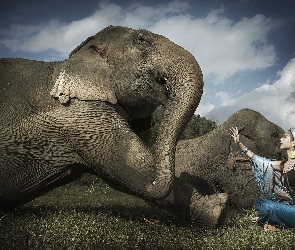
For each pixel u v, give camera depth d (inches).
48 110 217.0
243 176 304.7
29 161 219.6
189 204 207.9
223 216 207.9
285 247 168.2
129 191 215.0
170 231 198.8
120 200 331.3
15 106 219.6
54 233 183.6
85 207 276.4
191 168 306.2
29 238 180.1
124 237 182.9
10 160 218.2
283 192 210.1
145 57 217.9
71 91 214.1
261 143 322.7
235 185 302.8
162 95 219.3
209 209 205.9
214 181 304.2
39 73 228.7
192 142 325.1
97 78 217.8
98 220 207.9
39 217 217.8
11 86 223.5
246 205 302.2
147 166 203.9
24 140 217.6
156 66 215.5
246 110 329.7
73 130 212.8
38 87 222.7
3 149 217.5
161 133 205.0
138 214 249.4
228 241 175.5
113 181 215.3
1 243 174.1
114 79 220.8
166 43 218.8
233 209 290.8
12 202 229.6
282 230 188.4
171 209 211.0
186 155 316.2
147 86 218.7
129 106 224.7
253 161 215.5
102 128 211.0
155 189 199.9
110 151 209.2
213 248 171.6
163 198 201.0
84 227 193.3
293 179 204.2
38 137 217.8
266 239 173.8
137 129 249.0
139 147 208.2
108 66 223.5
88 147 211.6
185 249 173.8
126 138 210.4
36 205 285.1
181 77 209.3
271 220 200.4
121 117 217.6
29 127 217.3
